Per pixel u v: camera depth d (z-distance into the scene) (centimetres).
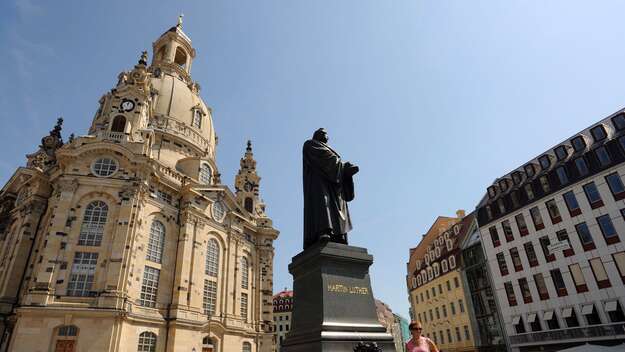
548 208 4809
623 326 3809
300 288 1085
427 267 7338
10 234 5147
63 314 3788
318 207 1187
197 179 6391
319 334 894
